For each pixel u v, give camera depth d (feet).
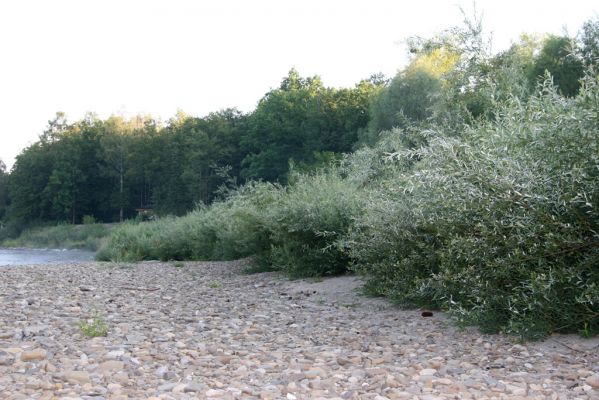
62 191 260.01
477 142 23.63
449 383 14.85
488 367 16.96
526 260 20.85
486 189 21.38
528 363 17.26
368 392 14.11
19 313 25.26
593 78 20.38
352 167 45.57
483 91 35.83
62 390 13.62
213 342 20.16
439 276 24.08
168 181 241.35
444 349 19.44
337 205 40.55
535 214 20.25
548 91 21.66
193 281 44.14
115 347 18.49
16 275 46.60
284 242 43.32
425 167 26.22
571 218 20.11
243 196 57.41
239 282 42.63
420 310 27.61
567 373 15.94
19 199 268.00
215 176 225.56
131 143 262.26
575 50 25.49
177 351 18.40
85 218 225.76
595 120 19.15
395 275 29.43
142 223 94.89
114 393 13.64
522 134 20.90
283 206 43.55
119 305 29.22
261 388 14.46
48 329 21.44
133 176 259.39
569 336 20.15
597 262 19.65
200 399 13.30
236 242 55.67
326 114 206.39
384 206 30.53
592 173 19.74
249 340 20.89
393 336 21.79
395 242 29.43
